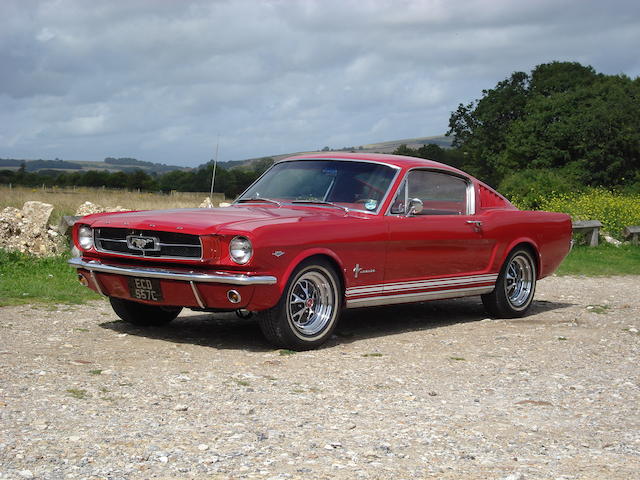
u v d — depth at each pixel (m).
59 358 5.25
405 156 7.27
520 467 3.43
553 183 25.25
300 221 5.85
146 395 4.38
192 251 5.65
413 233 6.67
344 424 4.00
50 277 8.82
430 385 4.99
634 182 55.78
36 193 31.66
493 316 7.99
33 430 3.61
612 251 16.33
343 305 6.25
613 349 6.39
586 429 4.09
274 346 6.03
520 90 74.44
